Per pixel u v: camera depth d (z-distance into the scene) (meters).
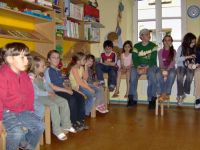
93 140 2.81
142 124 3.50
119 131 3.16
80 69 3.83
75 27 4.68
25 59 2.14
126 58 4.91
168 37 4.68
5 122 2.07
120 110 4.48
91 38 5.22
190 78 4.54
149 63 4.67
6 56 2.11
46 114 2.69
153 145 2.64
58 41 4.23
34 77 2.78
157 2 6.12
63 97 3.16
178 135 2.99
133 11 6.24
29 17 3.55
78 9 4.76
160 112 4.29
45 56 3.85
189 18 6.01
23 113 2.21
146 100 5.12
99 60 5.14
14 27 3.61
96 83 4.24
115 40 5.80
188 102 4.91
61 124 2.96
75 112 3.18
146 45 4.74
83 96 3.40
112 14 5.96
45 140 2.71
